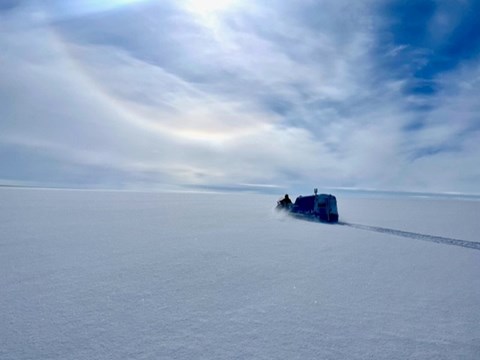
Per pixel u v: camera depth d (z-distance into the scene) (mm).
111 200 24703
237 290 4918
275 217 15172
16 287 4801
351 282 5414
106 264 6176
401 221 15695
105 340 3291
